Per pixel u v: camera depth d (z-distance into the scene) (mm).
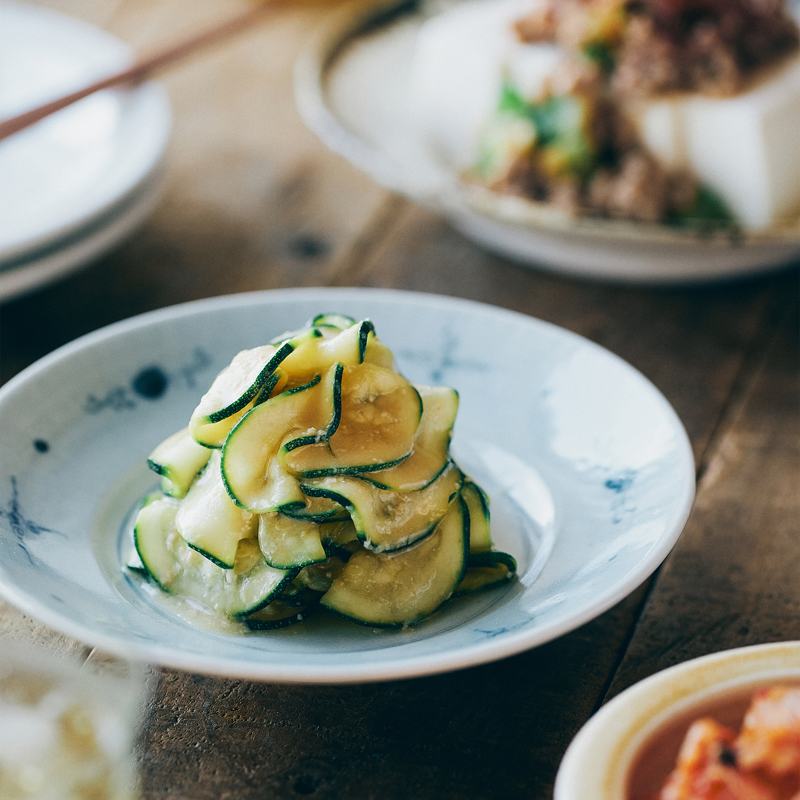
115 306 684
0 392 540
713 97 717
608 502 536
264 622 507
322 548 508
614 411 556
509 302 702
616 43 723
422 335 592
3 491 524
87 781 448
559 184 734
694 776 453
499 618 503
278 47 1052
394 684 509
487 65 772
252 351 525
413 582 512
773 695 463
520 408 576
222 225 749
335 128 742
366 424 519
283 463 510
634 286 718
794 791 453
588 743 457
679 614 540
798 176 734
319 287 705
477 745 495
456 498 525
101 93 726
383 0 990
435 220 773
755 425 630
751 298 712
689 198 729
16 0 1061
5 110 737
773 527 576
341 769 488
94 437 554
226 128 894
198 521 512
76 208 634
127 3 1085
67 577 507
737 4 729
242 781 484
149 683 505
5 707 456
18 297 671
